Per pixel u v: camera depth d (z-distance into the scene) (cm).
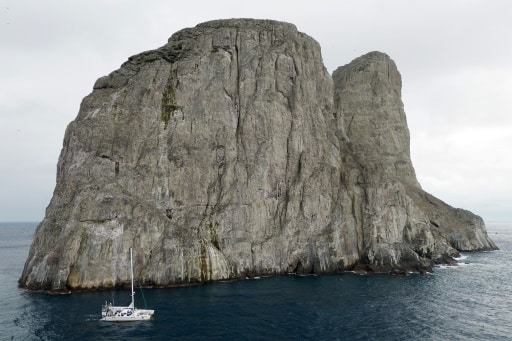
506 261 13362
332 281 9725
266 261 10481
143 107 10969
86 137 10400
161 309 7269
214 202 10812
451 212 17075
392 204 11856
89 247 8788
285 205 11300
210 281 9494
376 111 16075
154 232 9519
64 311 7150
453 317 6956
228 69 11956
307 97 12656
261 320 6694
